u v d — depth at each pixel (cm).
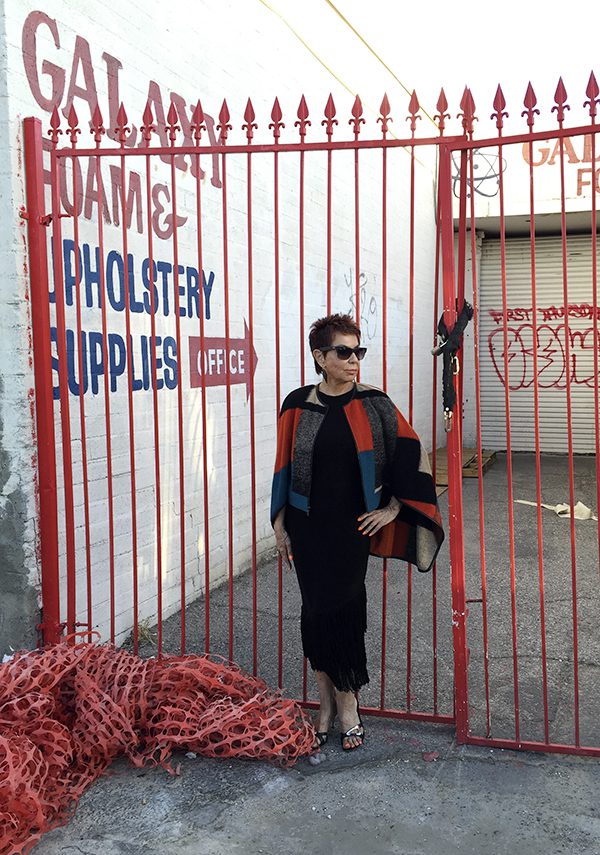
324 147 327
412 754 322
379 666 416
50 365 368
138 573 461
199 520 530
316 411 317
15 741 284
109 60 424
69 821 282
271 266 628
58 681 321
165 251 481
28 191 361
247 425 597
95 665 338
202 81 520
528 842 264
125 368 443
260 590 549
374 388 323
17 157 357
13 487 367
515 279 1273
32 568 371
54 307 384
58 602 376
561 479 1038
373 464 311
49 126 379
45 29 374
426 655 431
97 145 356
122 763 320
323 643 315
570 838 266
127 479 448
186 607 512
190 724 319
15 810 267
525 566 609
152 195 466
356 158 325
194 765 317
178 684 333
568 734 337
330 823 278
